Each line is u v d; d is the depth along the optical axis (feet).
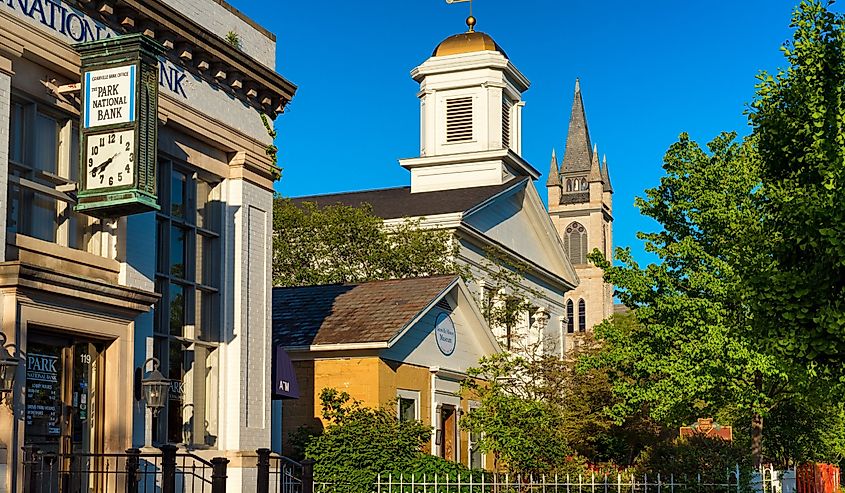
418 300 83.71
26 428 42.50
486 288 134.21
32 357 43.11
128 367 47.34
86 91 44.60
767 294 47.44
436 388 86.17
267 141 60.59
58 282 42.55
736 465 71.31
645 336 79.87
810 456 104.27
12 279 40.57
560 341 169.17
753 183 75.05
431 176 161.89
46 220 45.11
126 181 43.57
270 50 62.49
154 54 45.19
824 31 51.52
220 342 56.80
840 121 47.80
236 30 58.80
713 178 76.89
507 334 128.88
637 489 70.38
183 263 54.54
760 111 54.08
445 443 88.17
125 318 47.32
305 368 78.54
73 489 44.80
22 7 43.01
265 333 59.72
